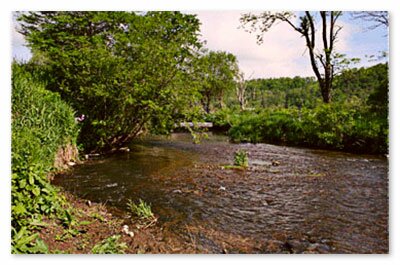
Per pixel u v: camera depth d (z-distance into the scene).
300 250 3.30
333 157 8.58
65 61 7.69
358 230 3.77
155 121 8.66
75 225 3.49
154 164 7.24
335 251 3.29
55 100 6.44
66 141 6.47
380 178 6.14
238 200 4.78
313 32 12.94
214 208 4.43
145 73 7.74
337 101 11.86
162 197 4.86
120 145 8.95
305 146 10.84
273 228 3.81
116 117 8.24
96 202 4.53
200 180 5.88
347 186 5.57
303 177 6.21
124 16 8.95
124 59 7.73
